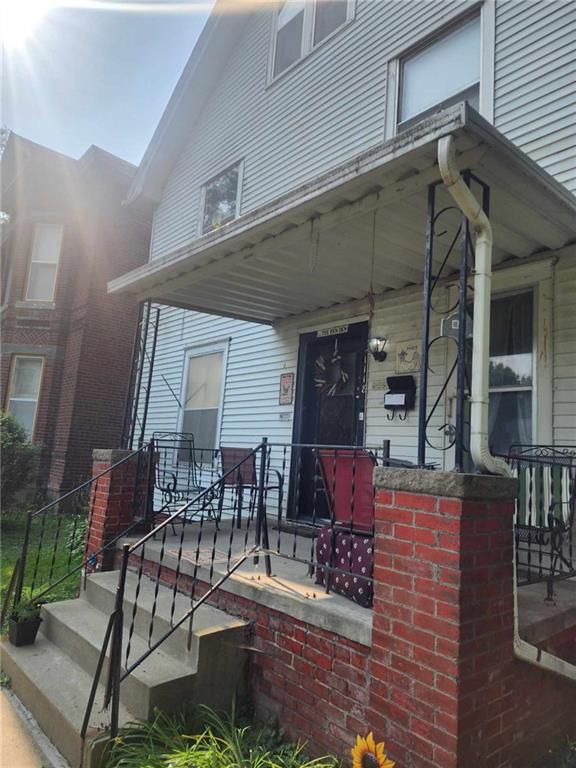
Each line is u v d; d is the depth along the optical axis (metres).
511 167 2.85
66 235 12.01
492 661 2.19
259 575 3.33
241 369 7.36
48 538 7.49
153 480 4.82
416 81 5.68
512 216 3.50
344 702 2.48
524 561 3.69
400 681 2.22
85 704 2.79
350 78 6.37
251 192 7.62
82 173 12.03
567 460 3.73
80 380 11.12
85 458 11.05
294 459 6.14
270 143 7.44
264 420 6.77
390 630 2.29
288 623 2.87
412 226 3.80
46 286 12.06
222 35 8.45
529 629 2.50
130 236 12.16
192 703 2.76
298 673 2.74
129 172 12.20
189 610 3.18
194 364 8.41
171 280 5.13
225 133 8.46
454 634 2.06
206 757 2.33
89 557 4.54
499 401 4.34
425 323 2.80
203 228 8.69
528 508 3.22
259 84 7.87
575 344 3.93
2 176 12.23
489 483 2.24
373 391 5.40
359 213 3.33
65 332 11.73
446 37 5.46
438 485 2.20
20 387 11.70
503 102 4.75
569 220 3.54
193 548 4.22
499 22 4.91
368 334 5.52
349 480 3.05
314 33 7.05
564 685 2.70
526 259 4.22
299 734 2.66
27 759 2.62
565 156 4.26
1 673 3.46
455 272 4.68
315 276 4.97
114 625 2.71
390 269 4.75
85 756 2.43
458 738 1.99
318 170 6.57
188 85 8.89
